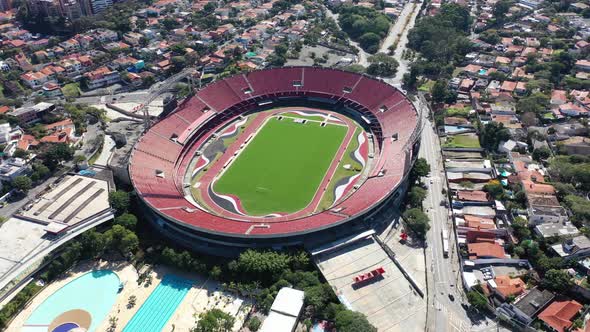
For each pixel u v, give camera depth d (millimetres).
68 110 190875
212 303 110062
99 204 135875
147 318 106875
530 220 126625
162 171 151250
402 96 182250
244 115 194250
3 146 166250
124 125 184000
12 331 104625
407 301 104625
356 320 95062
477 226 125938
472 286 108750
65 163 163125
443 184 148125
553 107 184250
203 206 141500
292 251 118188
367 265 114250
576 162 149500
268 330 96438
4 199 145000
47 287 115625
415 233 128500
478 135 170500
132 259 123250
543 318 98750
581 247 113438
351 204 131250
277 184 150875
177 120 176000
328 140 174875
